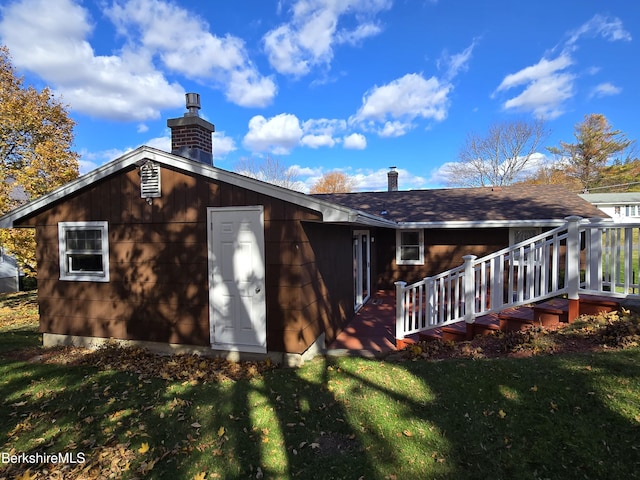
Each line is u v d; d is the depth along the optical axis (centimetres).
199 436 372
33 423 413
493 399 380
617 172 3928
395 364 528
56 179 1302
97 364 608
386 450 324
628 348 442
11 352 704
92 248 700
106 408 445
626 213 2720
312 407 421
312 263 626
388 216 1232
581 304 557
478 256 1215
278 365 584
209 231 614
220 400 453
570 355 447
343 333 774
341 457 321
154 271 653
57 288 724
